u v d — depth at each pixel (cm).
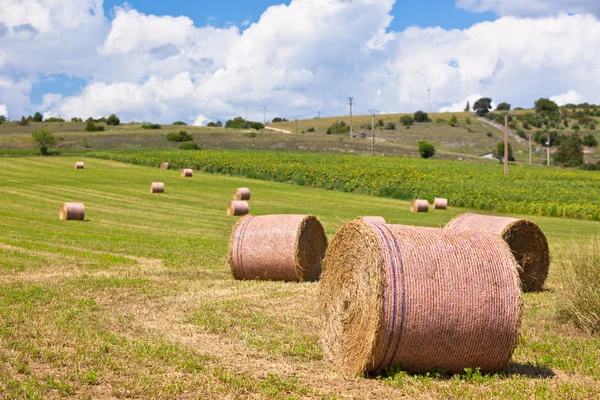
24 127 13175
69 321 1015
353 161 6975
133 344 887
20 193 3691
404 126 17288
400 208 3788
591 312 1071
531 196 4384
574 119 18900
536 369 851
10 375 739
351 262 855
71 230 2392
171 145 9731
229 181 5091
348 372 823
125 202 3528
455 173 6112
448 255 789
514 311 784
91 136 10888
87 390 702
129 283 1394
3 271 1508
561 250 2152
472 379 782
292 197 4150
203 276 1545
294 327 1044
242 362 845
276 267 1500
